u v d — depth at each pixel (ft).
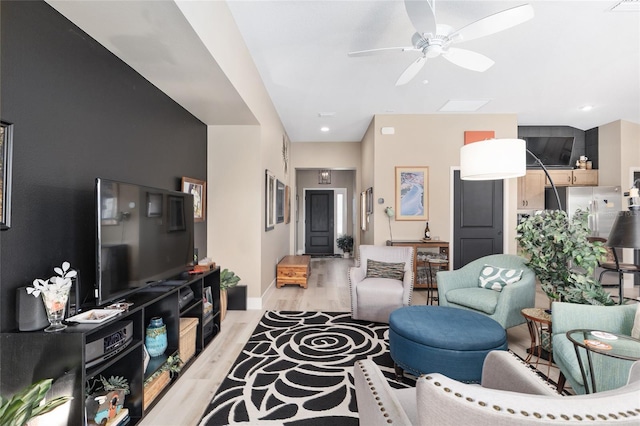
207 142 12.83
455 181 16.57
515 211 16.46
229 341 9.62
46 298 4.63
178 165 10.29
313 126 19.21
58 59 5.56
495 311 8.77
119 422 5.47
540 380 3.58
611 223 17.15
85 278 6.22
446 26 7.28
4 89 4.62
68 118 5.81
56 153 5.55
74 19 5.74
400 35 9.21
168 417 6.04
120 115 7.28
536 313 7.81
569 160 19.10
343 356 8.58
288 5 7.89
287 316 11.91
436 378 2.16
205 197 12.55
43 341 4.51
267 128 13.85
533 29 8.96
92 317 5.16
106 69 6.79
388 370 7.81
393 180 16.72
